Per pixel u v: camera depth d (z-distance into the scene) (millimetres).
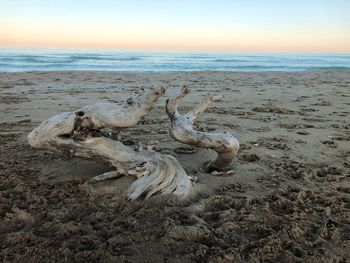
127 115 3449
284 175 4105
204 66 31688
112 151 3557
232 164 4379
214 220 3045
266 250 2590
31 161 4344
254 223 2963
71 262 2432
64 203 3213
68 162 4285
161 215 3062
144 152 3674
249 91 11953
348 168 4383
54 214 3020
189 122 3828
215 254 2535
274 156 4754
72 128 3430
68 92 10977
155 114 7512
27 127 6176
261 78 18234
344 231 2910
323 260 2510
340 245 2703
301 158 4723
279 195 3514
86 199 3295
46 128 3422
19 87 12234
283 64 38781
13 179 3719
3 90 11305
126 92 11227
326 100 10000
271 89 12672
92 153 3537
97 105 3471
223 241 2689
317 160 4664
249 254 2553
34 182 3656
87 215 3043
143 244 2654
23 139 5363
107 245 2611
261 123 6773
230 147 3727
